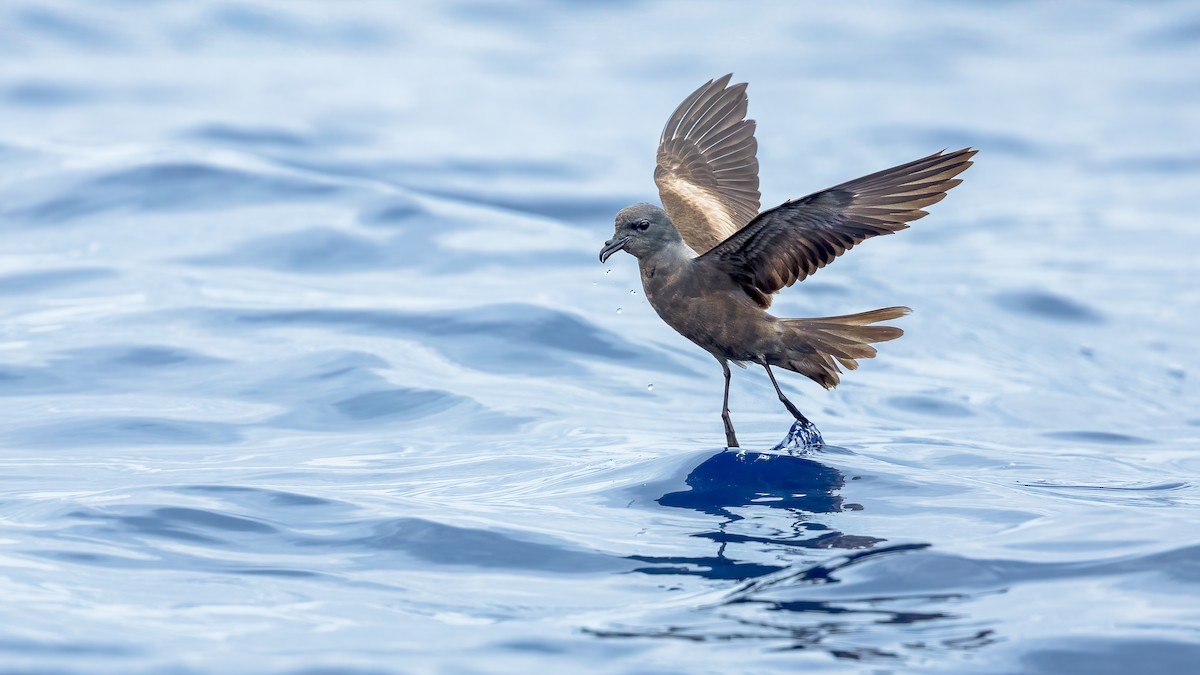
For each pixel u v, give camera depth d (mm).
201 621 7191
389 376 13055
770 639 6945
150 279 16281
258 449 11125
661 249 10031
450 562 8227
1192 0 42750
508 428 11836
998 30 40344
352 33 37562
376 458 10859
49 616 7156
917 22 40969
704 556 8312
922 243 22047
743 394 13680
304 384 12906
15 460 10672
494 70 34375
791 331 9742
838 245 8945
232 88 30547
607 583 7863
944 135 29234
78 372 13141
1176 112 31688
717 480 9867
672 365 14336
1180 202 24656
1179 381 15594
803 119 30344
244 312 15023
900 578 7773
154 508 9023
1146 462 11500
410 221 18844
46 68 31344
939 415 13531
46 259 17125
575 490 9789
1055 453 11680
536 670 6570
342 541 8594
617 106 30938
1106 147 28781
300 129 26922
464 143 26719
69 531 8594
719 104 11664
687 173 11516
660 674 6539
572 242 18766
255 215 18922
